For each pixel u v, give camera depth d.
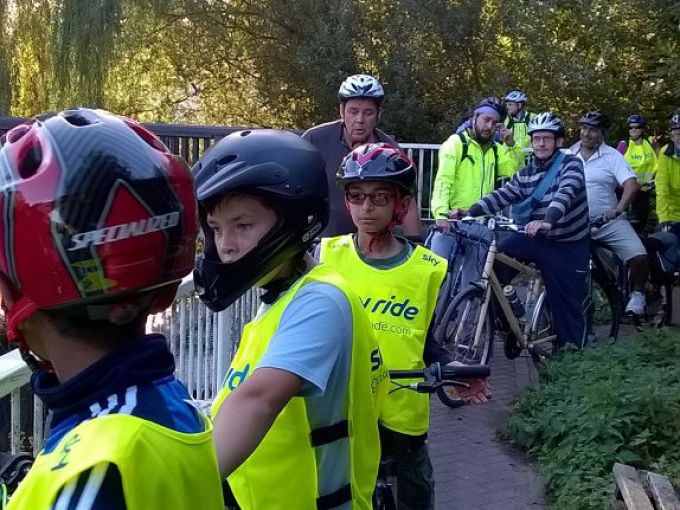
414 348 3.11
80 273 1.12
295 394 1.81
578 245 6.32
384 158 3.11
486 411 6.06
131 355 1.19
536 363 6.56
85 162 1.12
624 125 17.52
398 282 3.13
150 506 1.10
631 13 16.62
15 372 2.43
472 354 6.10
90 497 1.05
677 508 3.58
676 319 9.31
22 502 1.09
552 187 6.25
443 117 16.84
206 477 1.21
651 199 12.27
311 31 17.12
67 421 1.16
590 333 6.71
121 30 17.83
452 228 6.37
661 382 5.23
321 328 1.86
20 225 1.11
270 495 1.91
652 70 15.59
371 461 2.09
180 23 18.59
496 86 16.56
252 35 18.17
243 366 1.97
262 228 1.91
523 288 6.80
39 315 1.17
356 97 4.58
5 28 17.97
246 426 1.72
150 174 1.16
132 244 1.14
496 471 4.95
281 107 18.48
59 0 17.81
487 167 6.98
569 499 4.29
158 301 1.24
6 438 2.72
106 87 18.06
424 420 3.14
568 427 4.95
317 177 1.95
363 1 17.27
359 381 2.00
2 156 1.15
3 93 17.94
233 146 1.92
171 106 19.80
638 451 4.62
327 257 3.24
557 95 17.48
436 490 4.65
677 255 8.53
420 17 16.61
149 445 1.12
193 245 1.25
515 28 16.67
